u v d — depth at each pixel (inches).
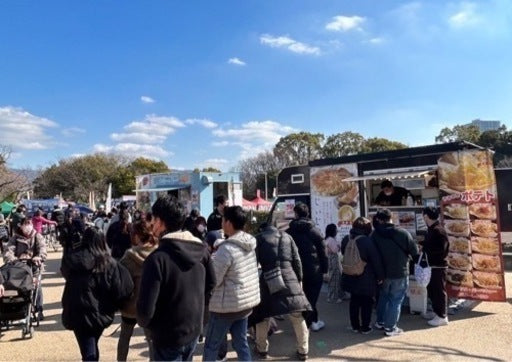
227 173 753.6
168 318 103.3
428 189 301.3
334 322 247.1
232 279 143.1
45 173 2111.2
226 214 150.8
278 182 416.5
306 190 389.4
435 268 235.3
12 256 241.3
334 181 337.1
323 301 300.7
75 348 207.2
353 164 325.4
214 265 137.6
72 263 136.2
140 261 150.0
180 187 738.8
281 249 182.1
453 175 271.7
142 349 202.8
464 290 264.1
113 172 2081.7
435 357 184.7
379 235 223.0
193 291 107.0
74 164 2100.1
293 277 182.2
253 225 545.3
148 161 2153.1
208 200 721.6
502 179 488.4
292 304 177.2
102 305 137.0
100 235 141.7
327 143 2049.7
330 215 338.3
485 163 259.9
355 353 192.9
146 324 100.2
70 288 136.6
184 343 104.4
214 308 141.9
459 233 268.1
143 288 100.7
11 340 221.0
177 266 104.7
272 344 208.1
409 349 196.4
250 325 184.5
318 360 184.1
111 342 214.7
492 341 205.0
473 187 264.1
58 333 234.1
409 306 263.4
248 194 2170.3
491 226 257.0
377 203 319.9
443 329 227.5
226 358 187.3
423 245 239.1
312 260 220.8
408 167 296.2
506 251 480.7
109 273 138.6
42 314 262.7
